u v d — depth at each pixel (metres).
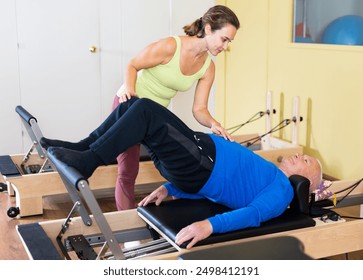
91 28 4.45
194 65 2.81
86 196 1.81
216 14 2.56
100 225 1.86
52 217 3.33
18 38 4.27
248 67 4.59
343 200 2.95
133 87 2.69
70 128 4.55
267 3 4.27
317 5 3.79
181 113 4.86
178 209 2.39
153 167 3.51
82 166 1.96
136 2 4.54
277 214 2.29
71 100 4.51
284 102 4.20
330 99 3.72
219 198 2.33
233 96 4.84
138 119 2.07
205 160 2.23
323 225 2.35
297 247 1.09
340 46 3.57
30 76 4.35
